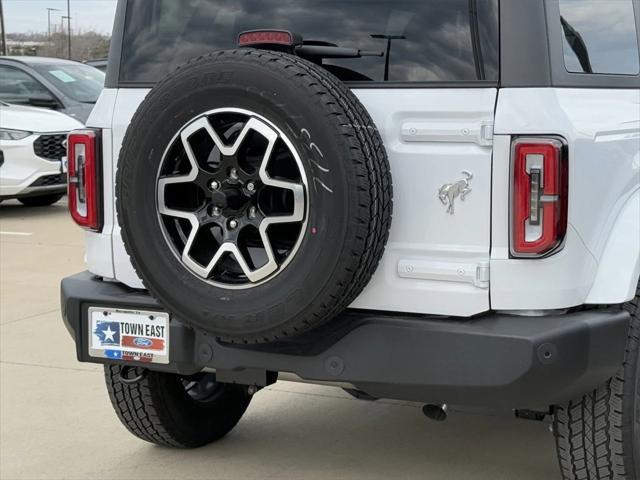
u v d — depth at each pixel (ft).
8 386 16.07
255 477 12.36
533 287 9.41
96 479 12.33
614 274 9.89
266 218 9.43
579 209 9.50
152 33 11.24
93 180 11.25
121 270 11.18
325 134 9.05
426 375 9.55
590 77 10.34
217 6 10.98
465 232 9.57
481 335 9.30
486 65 9.48
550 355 9.18
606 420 10.03
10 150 34.19
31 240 30.48
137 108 10.41
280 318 9.35
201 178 9.71
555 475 12.35
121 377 11.68
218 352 10.28
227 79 9.38
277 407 15.05
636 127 10.93
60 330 19.71
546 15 9.48
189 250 9.83
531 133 9.24
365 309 10.00
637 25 12.01
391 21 9.93
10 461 12.91
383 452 13.17
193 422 13.07
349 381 9.82
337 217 9.07
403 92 9.74
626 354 10.03
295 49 10.21
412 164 9.68
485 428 14.14
